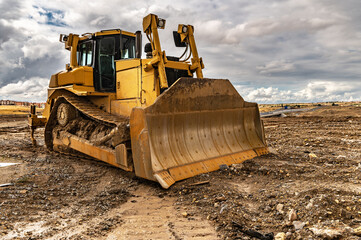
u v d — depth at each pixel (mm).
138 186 5609
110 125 7062
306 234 3252
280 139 11008
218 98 6855
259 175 5938
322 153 7965
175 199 4828
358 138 10484
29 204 4547
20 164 7414
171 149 5828
